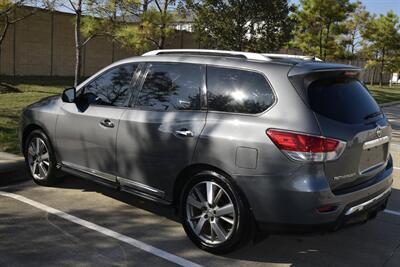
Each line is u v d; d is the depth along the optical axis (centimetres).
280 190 387
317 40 2725
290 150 383
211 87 443
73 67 2461
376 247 473
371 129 429
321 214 383
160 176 462
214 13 1808
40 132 593
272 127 394
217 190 424
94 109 526
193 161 432
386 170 473
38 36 2267
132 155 482
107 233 475
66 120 553
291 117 392
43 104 596
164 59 489
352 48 3981
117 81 523
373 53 4244
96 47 2581
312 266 425
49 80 2112
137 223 505
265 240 475
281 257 439
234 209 411
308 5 2569
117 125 495
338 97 421
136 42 1402
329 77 427
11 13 1459
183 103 457
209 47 1878
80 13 1446
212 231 429
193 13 1769
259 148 394
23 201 558
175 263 416
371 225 534
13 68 2177
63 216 516
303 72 405
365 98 456
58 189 606
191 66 464
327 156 383
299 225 387
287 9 1869
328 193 382
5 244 438
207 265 416
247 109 415
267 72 416
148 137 466
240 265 419
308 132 383
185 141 437
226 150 409
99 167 521
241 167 401
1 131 872
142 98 491
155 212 539
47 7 1419
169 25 1529
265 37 1841
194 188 439
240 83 428
